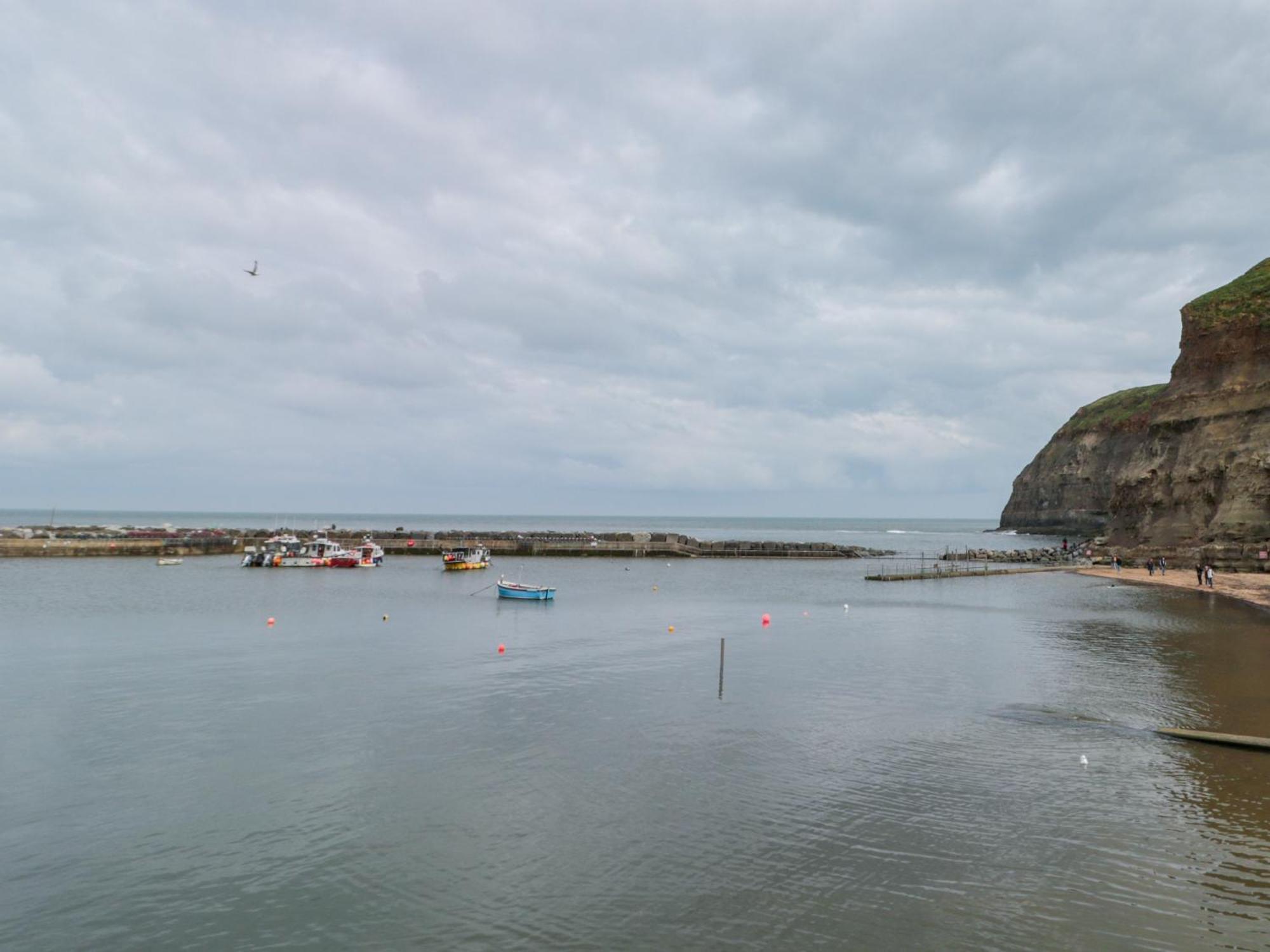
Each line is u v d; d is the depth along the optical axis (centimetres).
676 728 2369
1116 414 15938
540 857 1523
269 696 2764
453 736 2297
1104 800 1775
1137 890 1372
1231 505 6975
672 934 1252
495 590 6475
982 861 1488
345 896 1391
